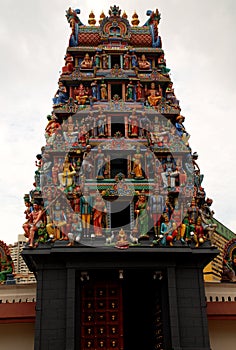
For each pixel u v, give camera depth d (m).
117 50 34.28
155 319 28.55
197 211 27.94
